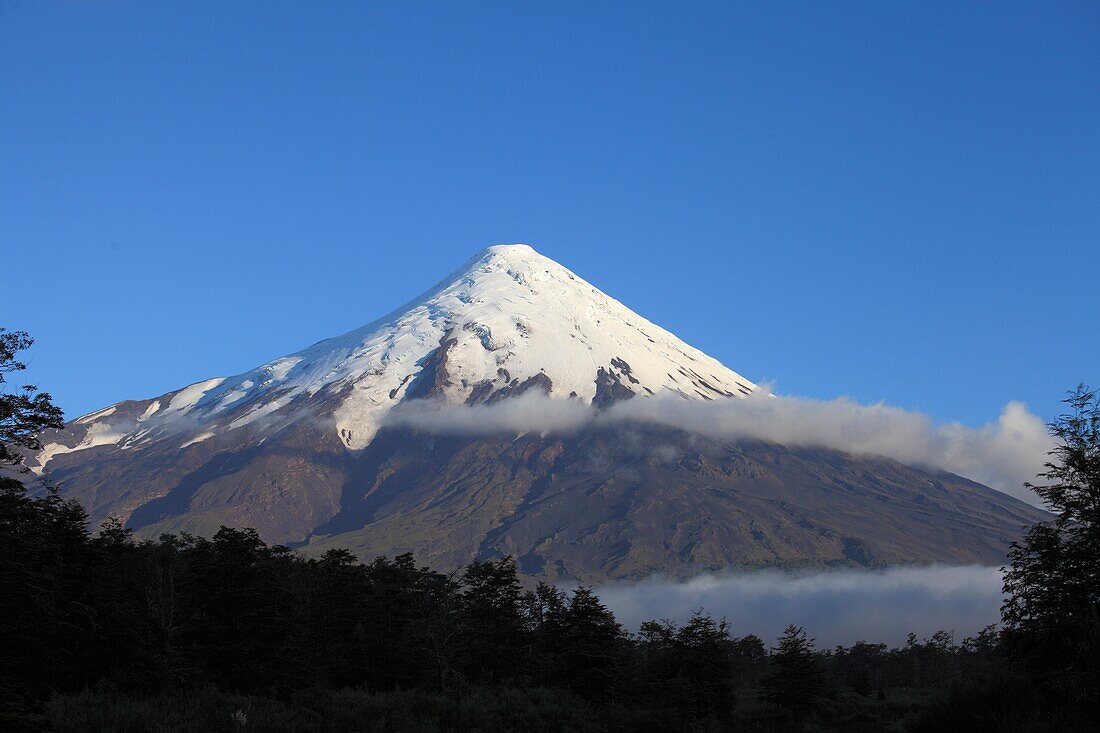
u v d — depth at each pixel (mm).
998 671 41281
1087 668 34625
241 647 56906
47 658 36750
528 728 51906
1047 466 41562
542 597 86625
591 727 55312
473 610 78375
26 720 31172
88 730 36625
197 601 59531
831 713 83000
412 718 49031
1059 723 33375
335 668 66812
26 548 32875
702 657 80562
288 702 53062
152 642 51781
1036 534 40750
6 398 30531
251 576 60438
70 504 52000
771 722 77000
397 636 70375
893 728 65438
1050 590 39500
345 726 45188
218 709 44531
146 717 39562
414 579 79625
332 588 72375
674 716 62781
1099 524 39094
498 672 75625
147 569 61719
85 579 49969
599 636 72688
